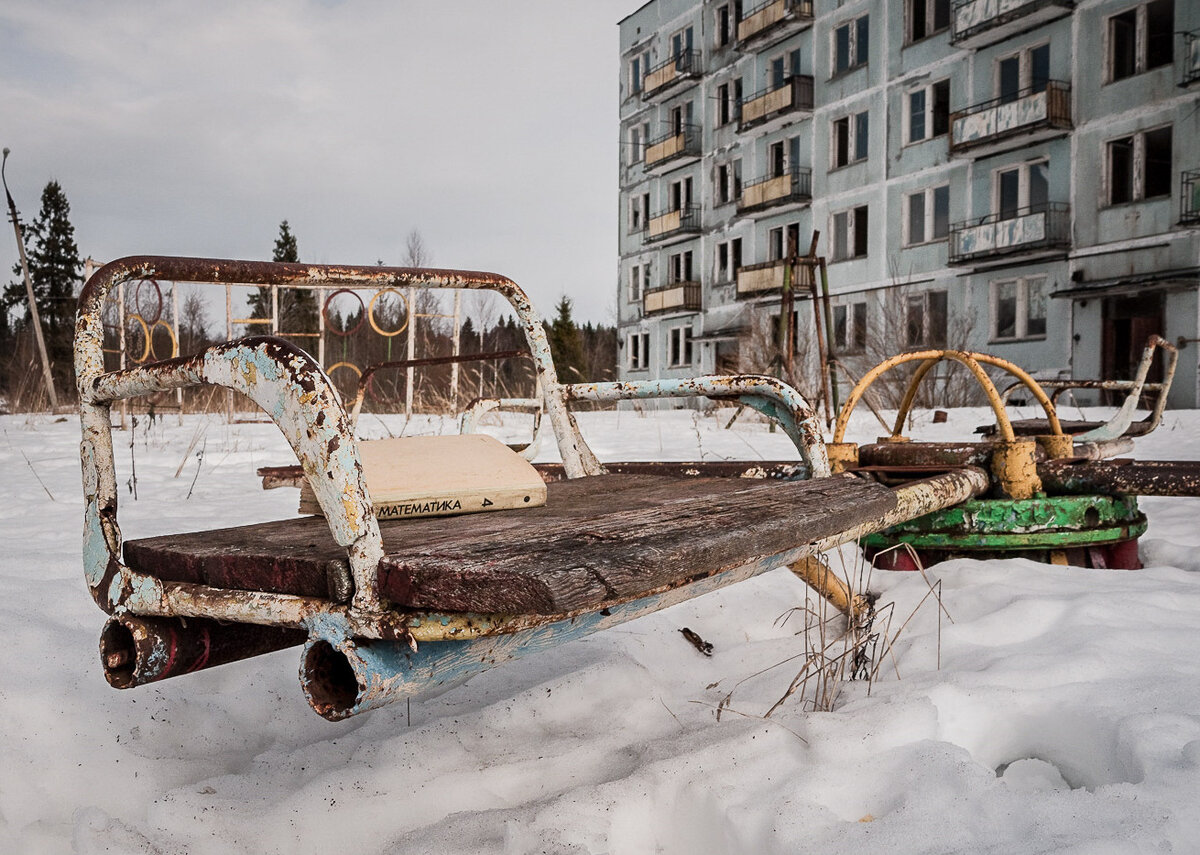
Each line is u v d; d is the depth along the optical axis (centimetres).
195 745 189
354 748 183
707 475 266
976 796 144
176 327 1314
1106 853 124
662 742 178
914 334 2056
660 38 3484
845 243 2695
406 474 157
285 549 128
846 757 165
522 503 163
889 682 208
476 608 99
